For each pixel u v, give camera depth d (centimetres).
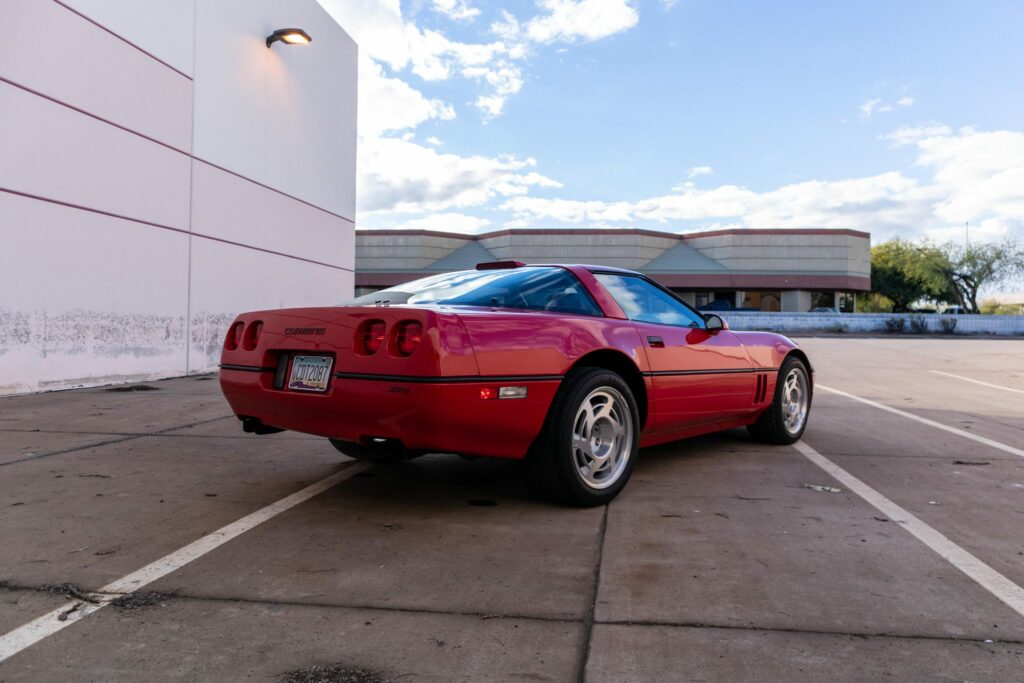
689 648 190
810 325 3594
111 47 876
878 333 3516
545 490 326
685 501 343
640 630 201
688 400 400
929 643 193
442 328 276
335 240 1509
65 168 816
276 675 175
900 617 210
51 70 789
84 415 634
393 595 225
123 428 561
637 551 269
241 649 188
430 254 4006
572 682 172
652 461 441
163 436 524
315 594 226
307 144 1377
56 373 819
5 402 719
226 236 1127
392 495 352
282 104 1280
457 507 330
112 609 213
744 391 450
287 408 313
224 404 717
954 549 273
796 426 519
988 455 470
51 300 805
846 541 282
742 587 233
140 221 938
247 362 335
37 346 791
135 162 926
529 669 178
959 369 1316
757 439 510
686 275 3859
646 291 414
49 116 791
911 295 4772
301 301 1369
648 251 3962
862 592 230
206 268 1081
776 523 307
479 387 282
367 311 291
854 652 188
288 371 319
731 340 448
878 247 4912
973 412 709
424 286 370
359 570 248
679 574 245
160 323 982
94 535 286
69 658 182
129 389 854
